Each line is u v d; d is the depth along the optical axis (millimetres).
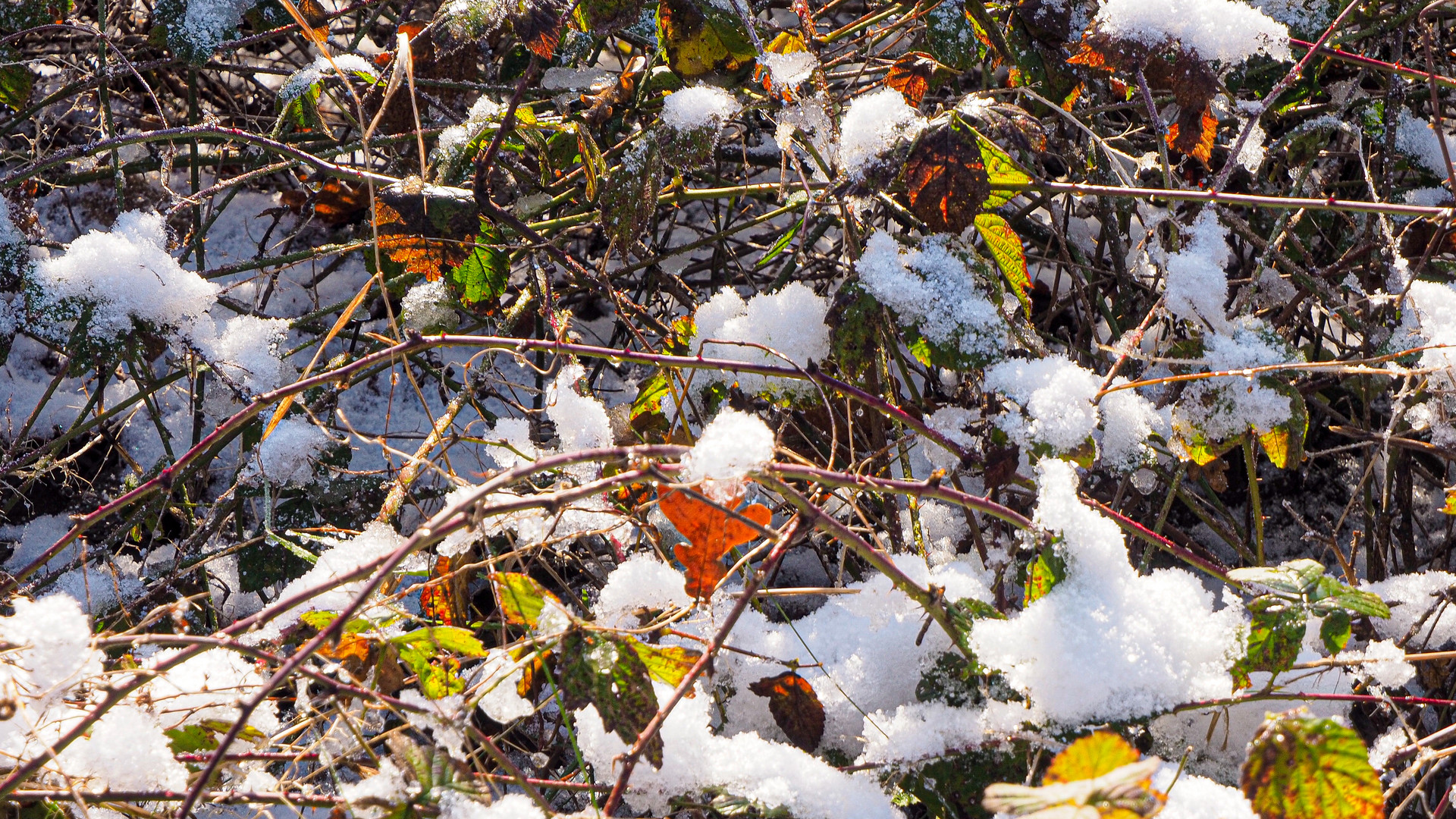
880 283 1779
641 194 1840
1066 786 1564
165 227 1894
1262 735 1641
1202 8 1818
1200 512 1890
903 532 1884
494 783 1754
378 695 1684
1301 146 1939
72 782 1676
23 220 1914
